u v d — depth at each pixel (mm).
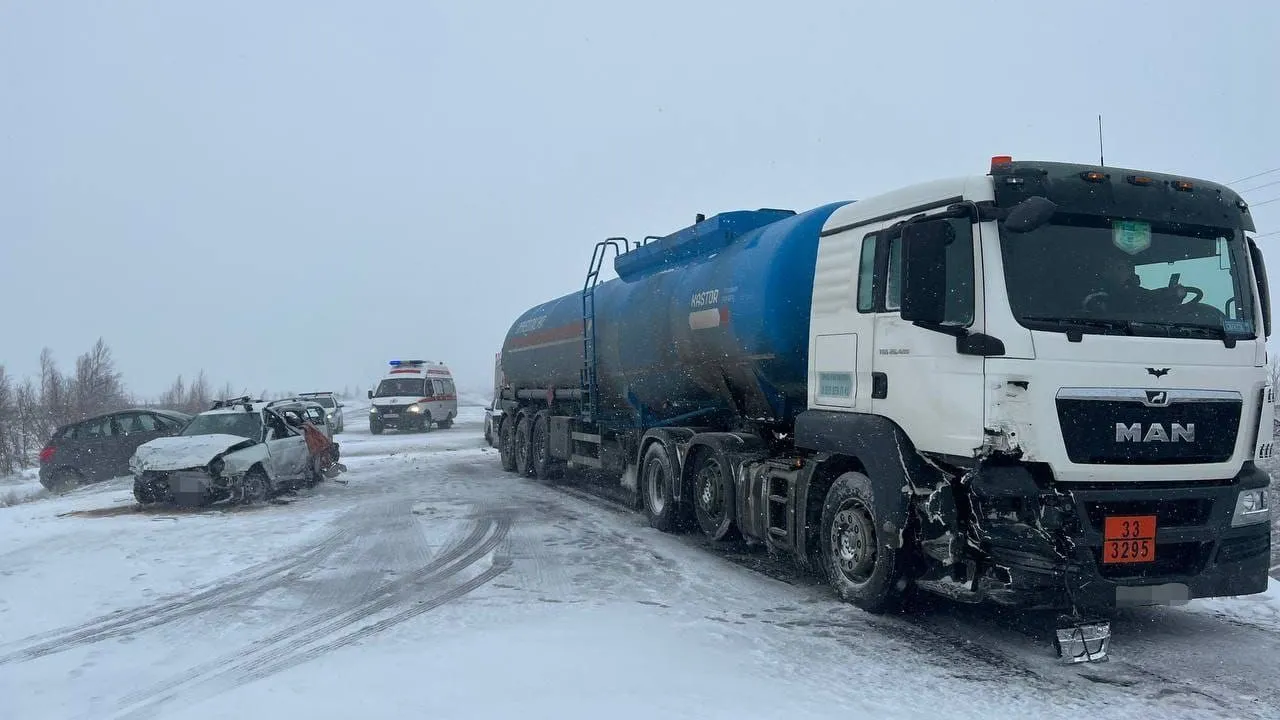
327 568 9008
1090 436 5789
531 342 16984
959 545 6039
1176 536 5871
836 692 5164
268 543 10398
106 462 19062
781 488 8258
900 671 5578
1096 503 5820
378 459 22406
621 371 12562
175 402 51594
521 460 17812
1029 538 5688
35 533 11375
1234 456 6121
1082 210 6129
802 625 6633
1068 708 4945
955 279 6199
